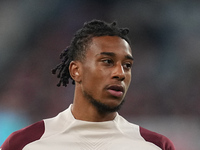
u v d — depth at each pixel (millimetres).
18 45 31594
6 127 26422
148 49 32281
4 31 32094
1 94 28891
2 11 32594
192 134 25891
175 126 27234
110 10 33562
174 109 29062
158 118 28391
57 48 31625
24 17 32375
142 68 31250
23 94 28766
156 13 33312
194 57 32000
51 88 28594
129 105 28812
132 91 29719
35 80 29594
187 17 33188
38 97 28438
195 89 30203
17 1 32812
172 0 33562
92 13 33375
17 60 30953
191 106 29156
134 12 33438
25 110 27797
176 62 31734
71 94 27766
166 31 32844
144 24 33031
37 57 31094
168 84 30391
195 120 28047
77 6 33188
